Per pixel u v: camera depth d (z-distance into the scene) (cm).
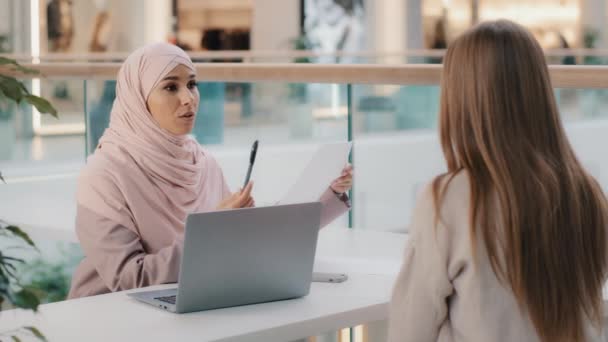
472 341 163
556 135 168
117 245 248
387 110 334
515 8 1355
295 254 207
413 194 338
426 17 1389
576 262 168
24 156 434
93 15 1303
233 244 197
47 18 1269
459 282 164
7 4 931
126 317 195
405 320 169
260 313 198
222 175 289
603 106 313
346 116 334
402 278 170
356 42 1407
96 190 254
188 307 198
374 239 296
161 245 257
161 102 263
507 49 165
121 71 271
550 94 168
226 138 391
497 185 162
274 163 370
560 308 165
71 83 420
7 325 188
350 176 255
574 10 1341
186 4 1391
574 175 169
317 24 1407
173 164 265
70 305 206
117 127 267
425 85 312
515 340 162
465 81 167
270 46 1413
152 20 1359
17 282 140
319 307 204
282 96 368
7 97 137
